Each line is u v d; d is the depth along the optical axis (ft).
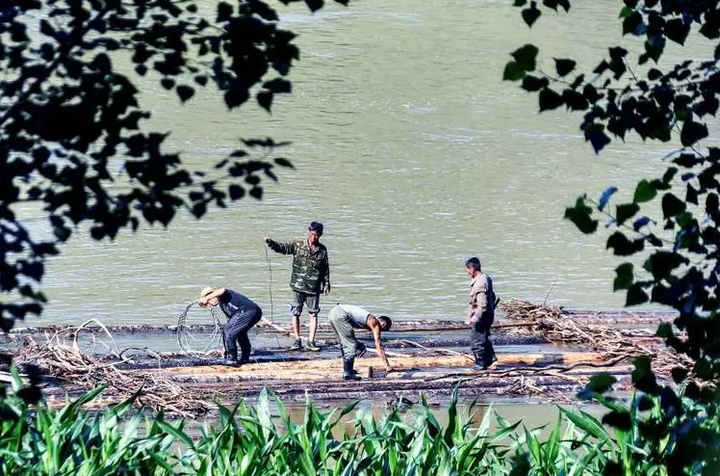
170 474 104.06
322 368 200.23
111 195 66.64
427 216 327.47
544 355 208.54
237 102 64.23
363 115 439.63
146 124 395.14
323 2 64.54
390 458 106.32
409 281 268.21
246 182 68.13
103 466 101.86
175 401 176.14
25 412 106.73
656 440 65.51
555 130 434.30
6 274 61.98
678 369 66.54
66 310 236.22
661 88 66.90
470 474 106.22
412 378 195.00
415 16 628.69
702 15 68.85
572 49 559.79
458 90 486.38
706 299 63.87
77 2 63.98
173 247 287.89
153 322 231.71
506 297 261.24
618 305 256.52
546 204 345.31
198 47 64.95
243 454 107.65
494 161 390.01
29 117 62.59
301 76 490.90
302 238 301.22
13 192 63.05
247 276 269.44
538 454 109.60
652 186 64.18
